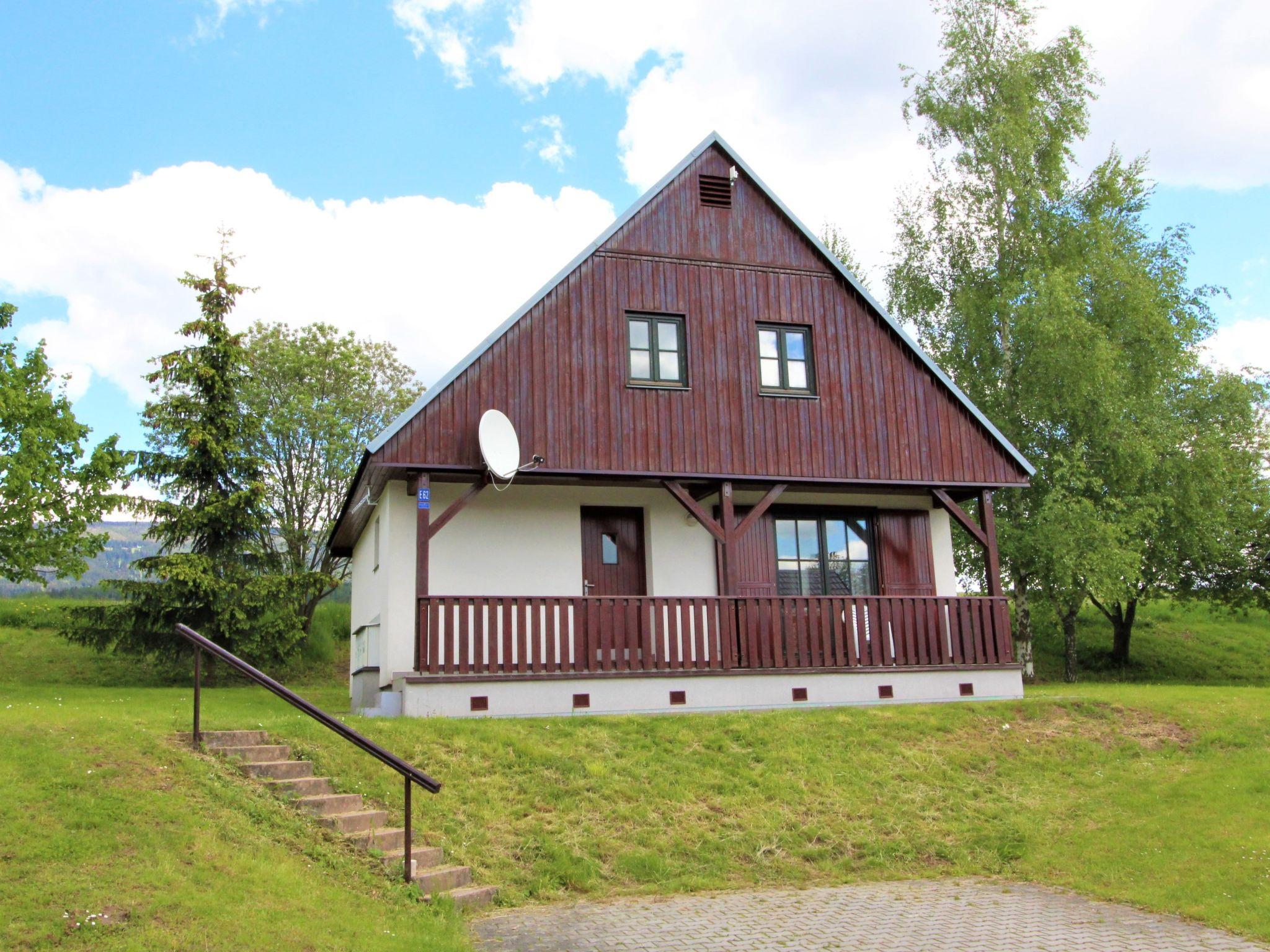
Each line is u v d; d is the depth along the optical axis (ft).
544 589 51.80
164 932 21.18
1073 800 39.75
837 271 57.00
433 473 48.37
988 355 85.05
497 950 24.85
